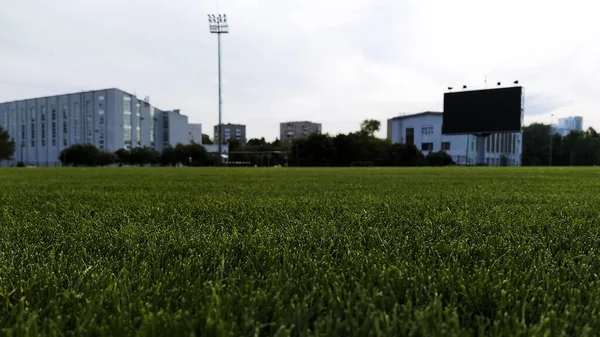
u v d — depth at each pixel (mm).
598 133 59094
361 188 4836
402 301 918
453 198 3336
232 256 1299
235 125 106562
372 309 826
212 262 1201
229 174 11820
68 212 2418
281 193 4004
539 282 1041
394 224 1956
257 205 2742
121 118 57062
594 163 53312
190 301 888
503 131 30922
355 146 48375
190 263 1184
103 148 56562
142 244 1495
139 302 867
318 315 827
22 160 63094
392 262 1217
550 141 57031
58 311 838
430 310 823
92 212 2479
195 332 763
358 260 1211
